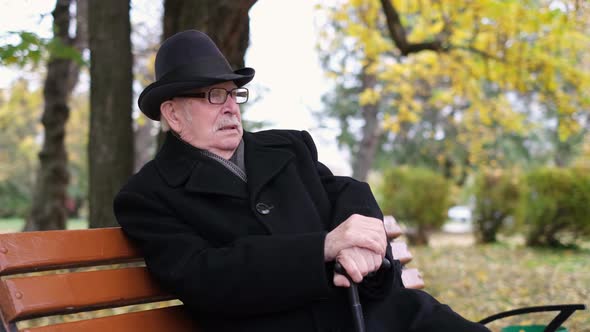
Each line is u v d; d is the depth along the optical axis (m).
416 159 25.55
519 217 13.30
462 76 9.61
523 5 7.70
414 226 13.48
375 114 19.39
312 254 2.21
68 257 2.20
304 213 2.50
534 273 8.66
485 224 13.62
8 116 21.48
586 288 7.38
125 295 2.29
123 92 6.16
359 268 2.22
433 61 10.24
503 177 13.68
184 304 2.44
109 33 6.12
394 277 2.42
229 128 2.51
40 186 12.14
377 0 9.85
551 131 25.30
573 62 8.55
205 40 2.54
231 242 2.38
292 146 2.74
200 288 2.18
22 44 5.89
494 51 8.43
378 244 2.27
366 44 10.36
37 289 2.10
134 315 2.29
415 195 13.34
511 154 24.80
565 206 12.12
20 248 2.10
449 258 10.62
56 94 11.95
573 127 8.64
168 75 2.46
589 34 8.62
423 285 3.16
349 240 2.24
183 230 2.33
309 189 2.65
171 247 2.26
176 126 2.51
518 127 11.53
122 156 6.15
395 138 26.28
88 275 2.23
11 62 6.05
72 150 29.05
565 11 7.40
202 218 2.37
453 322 2.28
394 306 2.42
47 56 7.66
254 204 2.44
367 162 19.48
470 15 8.33
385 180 13.86
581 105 8.64
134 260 2.40
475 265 9.63
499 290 7.31
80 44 11.25
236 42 5.44
